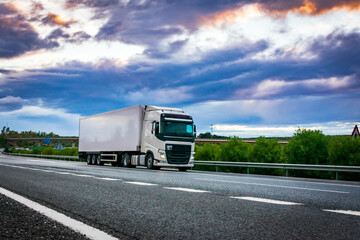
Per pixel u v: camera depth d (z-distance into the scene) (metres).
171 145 20.61
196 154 27.42
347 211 5.05
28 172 13.71
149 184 9.12
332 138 19.52
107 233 3.57
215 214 4.70
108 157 27.72
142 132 22.66
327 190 8.49
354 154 17.95
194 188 8.23
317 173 19.31
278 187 8.98
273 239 3.38
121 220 4.27
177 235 3.52
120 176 12.45
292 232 3.67
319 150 19.56
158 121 20.94
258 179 12.50
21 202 5.68
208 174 16.11
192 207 5.28
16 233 3.46
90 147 31.06
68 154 58.84
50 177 11.20
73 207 5.23
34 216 4.46
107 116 27.75
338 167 15.89
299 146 19.92
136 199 6.14
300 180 13.54
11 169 15.91
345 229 3.82
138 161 22.84
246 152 23.94
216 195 6.80
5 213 4.61
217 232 3.66
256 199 6.22
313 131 20.11
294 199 6.41
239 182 10.54
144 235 3.52
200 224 4.06
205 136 87.94
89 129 31.67
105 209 5.07
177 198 6.30
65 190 7.50
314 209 5.20
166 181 10.37
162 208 5.18
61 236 3.41
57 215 4.56
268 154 22.47
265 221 4.25
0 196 6.41
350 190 8.70
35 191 7.25
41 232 3.54
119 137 25.33
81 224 4.00
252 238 3.41
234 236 3.49
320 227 3.92
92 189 7.74
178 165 20.77
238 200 6.09
